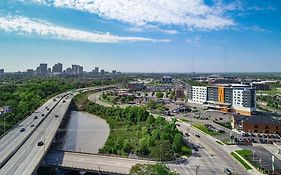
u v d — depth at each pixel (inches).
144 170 4539.9
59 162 6569.9
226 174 6077.8
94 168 6205.7
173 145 7514.8
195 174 6033.5
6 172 5511.8
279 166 6555.1
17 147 7140.8
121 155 7426.2
